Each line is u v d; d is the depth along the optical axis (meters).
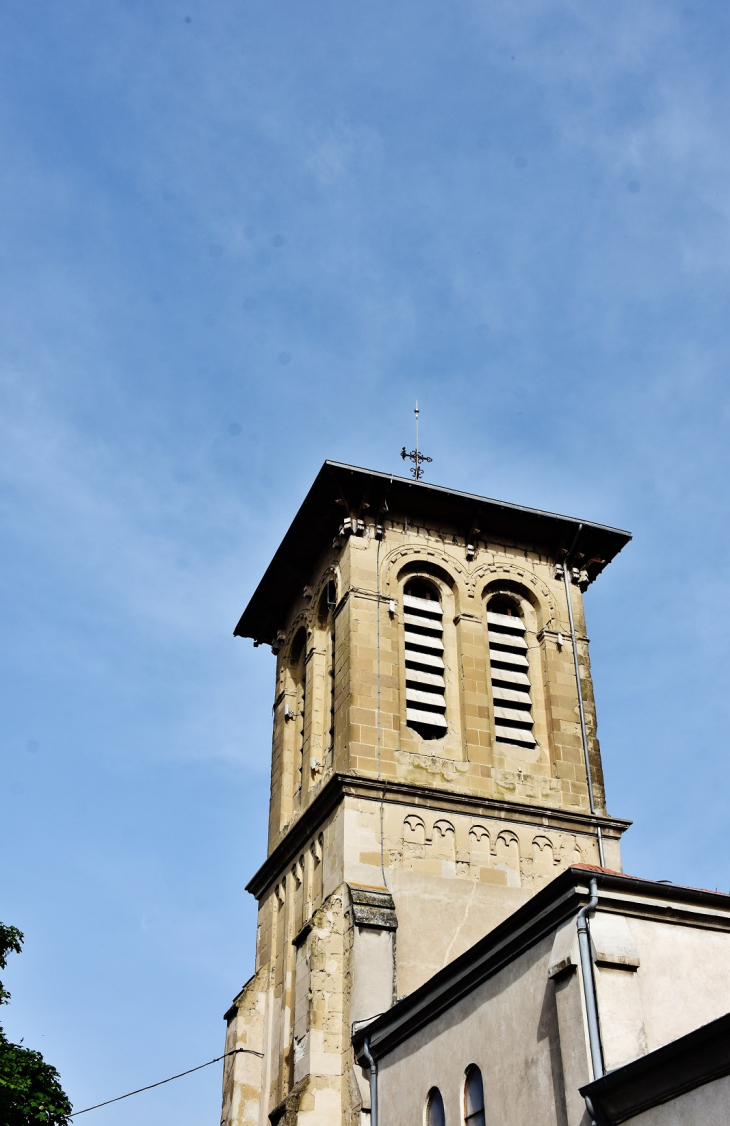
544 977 21.56
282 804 41.59
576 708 39.91
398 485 40.91
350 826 34.56
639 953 20.91
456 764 37.28
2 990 33.56
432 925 33.44
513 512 42.19
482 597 41.31
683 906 21.55
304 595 44.03
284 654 45.25
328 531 42.50
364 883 33.62
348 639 38.59
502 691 39.56
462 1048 24.02
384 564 40.50
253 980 37.75
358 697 37.41
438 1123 24.42
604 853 36.69
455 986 24.48
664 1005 20.55
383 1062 27.86
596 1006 19.97
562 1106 20.22
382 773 36.19
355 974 31.62
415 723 37.81
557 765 38.47
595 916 21.00
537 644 41.41
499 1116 22.09
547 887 21.47
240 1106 35.31
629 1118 18.47
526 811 36.44
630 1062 18.73
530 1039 21.58
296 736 43.12
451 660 39.88
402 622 39.66
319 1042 31.05
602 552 43.66
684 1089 17.62
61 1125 33.22
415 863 34.50
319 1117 29.95
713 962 21.47
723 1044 17.05
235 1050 36.38
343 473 40.41
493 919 34.16
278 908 38.91
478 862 35.09
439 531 42.19
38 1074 33.53
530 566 42.81
